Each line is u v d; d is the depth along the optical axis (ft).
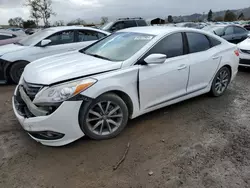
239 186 7.84
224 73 15.48
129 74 10.50
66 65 10.73
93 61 11.10
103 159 9.18
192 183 7.97
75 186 7.85
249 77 21.25
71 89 9.12
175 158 9.24
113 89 10.00
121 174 8.38
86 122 9.71
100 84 9.65
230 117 12.80
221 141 10.44
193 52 13.25
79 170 8.57
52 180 8.11
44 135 9.36
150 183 7.96
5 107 14.25
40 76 9.79
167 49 12.12
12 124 11.93
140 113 11.43
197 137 10.75
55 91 9.07
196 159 9.18
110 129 10.52
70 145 10.05
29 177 8.24
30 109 9.42
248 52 21.90
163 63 11.73
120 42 12.67
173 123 12.05
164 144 10.18
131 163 8.95
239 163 8.96
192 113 13.23
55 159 9.17
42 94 9.12
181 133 11.10
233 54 15.57
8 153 9.52
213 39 14.69
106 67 10.28
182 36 12.91
